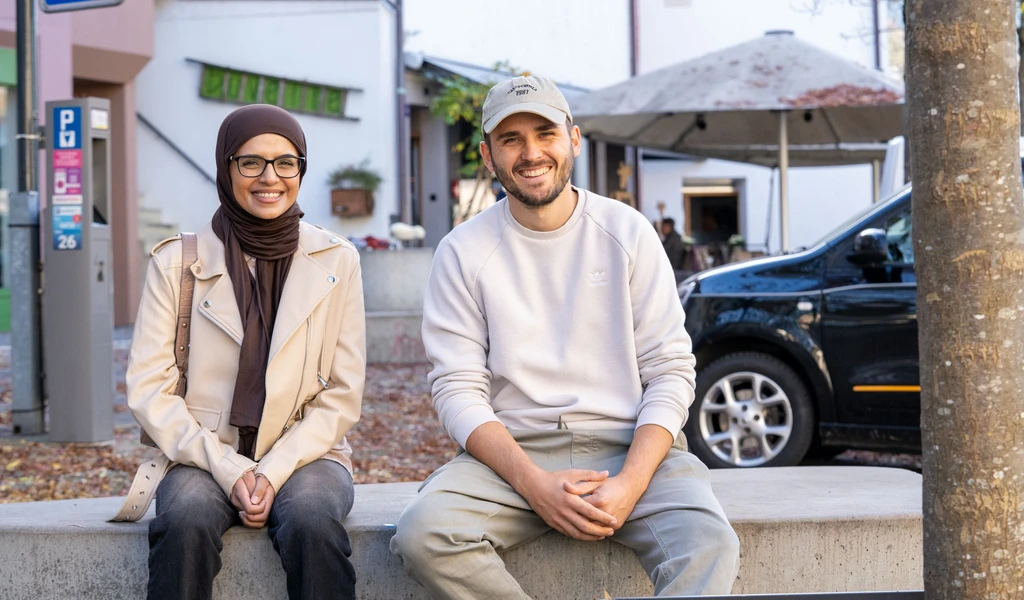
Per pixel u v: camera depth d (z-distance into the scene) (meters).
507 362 3.16
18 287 7.74
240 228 3.21
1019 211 2.06
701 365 6.64
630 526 2.96
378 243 13.95
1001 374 2.04
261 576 3.10
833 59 11.25
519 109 3.07
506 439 3.00
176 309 3.20
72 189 7.30
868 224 6.30
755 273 6.50
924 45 2.06
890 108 12.66
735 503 3.52
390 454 7.34
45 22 13.73
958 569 2.09
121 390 10.34
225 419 3.16
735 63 11.34
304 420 3.18
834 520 3.26
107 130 7.38
